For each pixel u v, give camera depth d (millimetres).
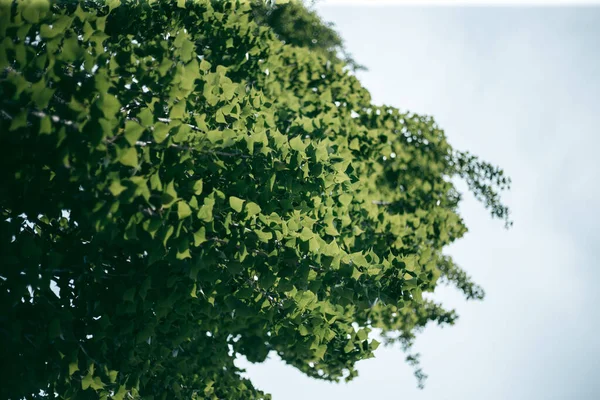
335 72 7484
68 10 3828
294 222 3557
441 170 8070
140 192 2766
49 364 3395
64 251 3566
